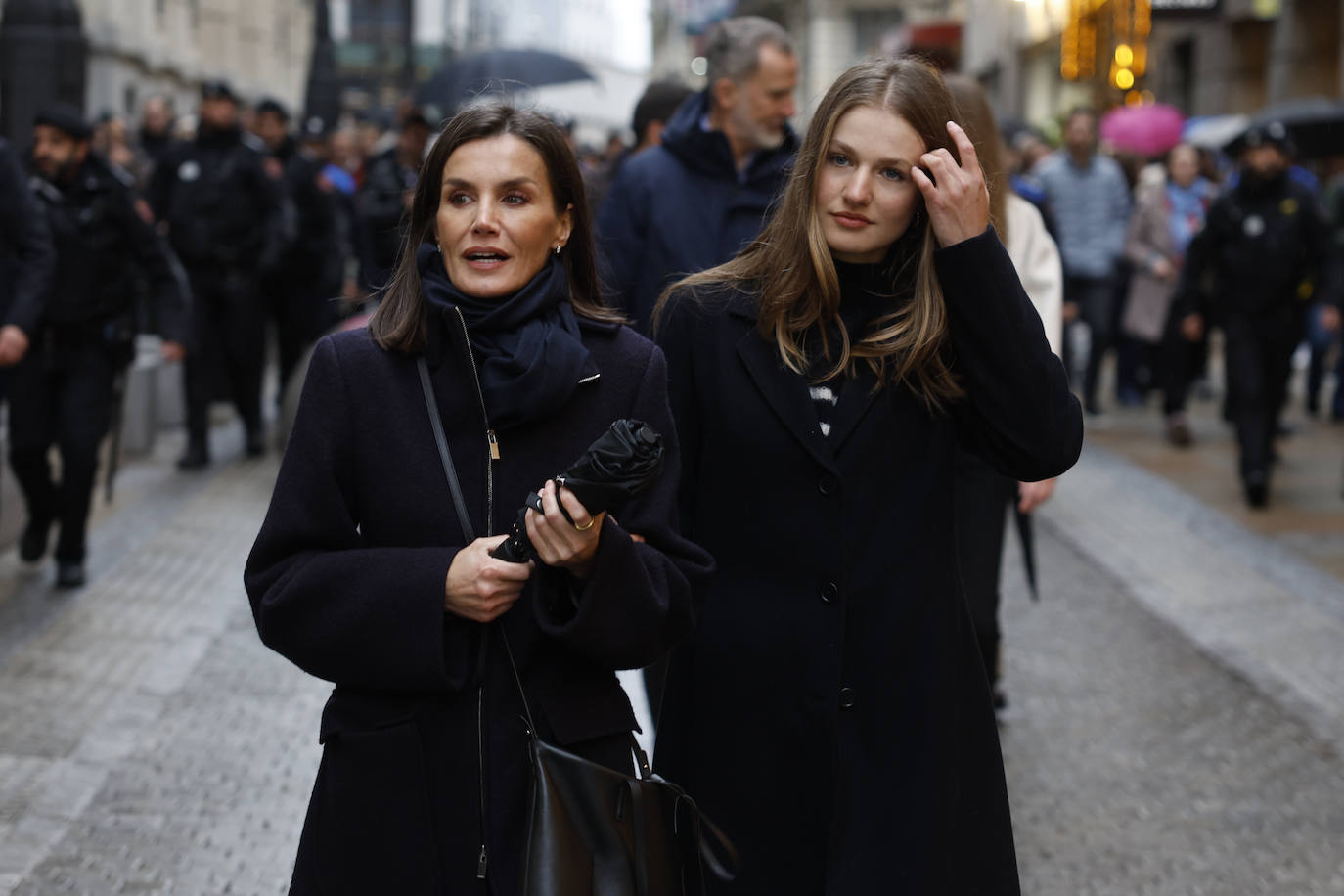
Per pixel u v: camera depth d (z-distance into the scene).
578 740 2.25
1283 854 4.02
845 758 2.57
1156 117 14.69
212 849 3.89
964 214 2.52
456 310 2.24
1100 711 5.17
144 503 8.12
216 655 5.55
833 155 2.59
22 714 4.84
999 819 2.67
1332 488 9.11
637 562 2.19
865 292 2.68
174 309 6.88
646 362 2.38
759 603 2.64
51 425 6.36
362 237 8.65
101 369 6.32
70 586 6.35
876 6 47.72
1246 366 8.65
